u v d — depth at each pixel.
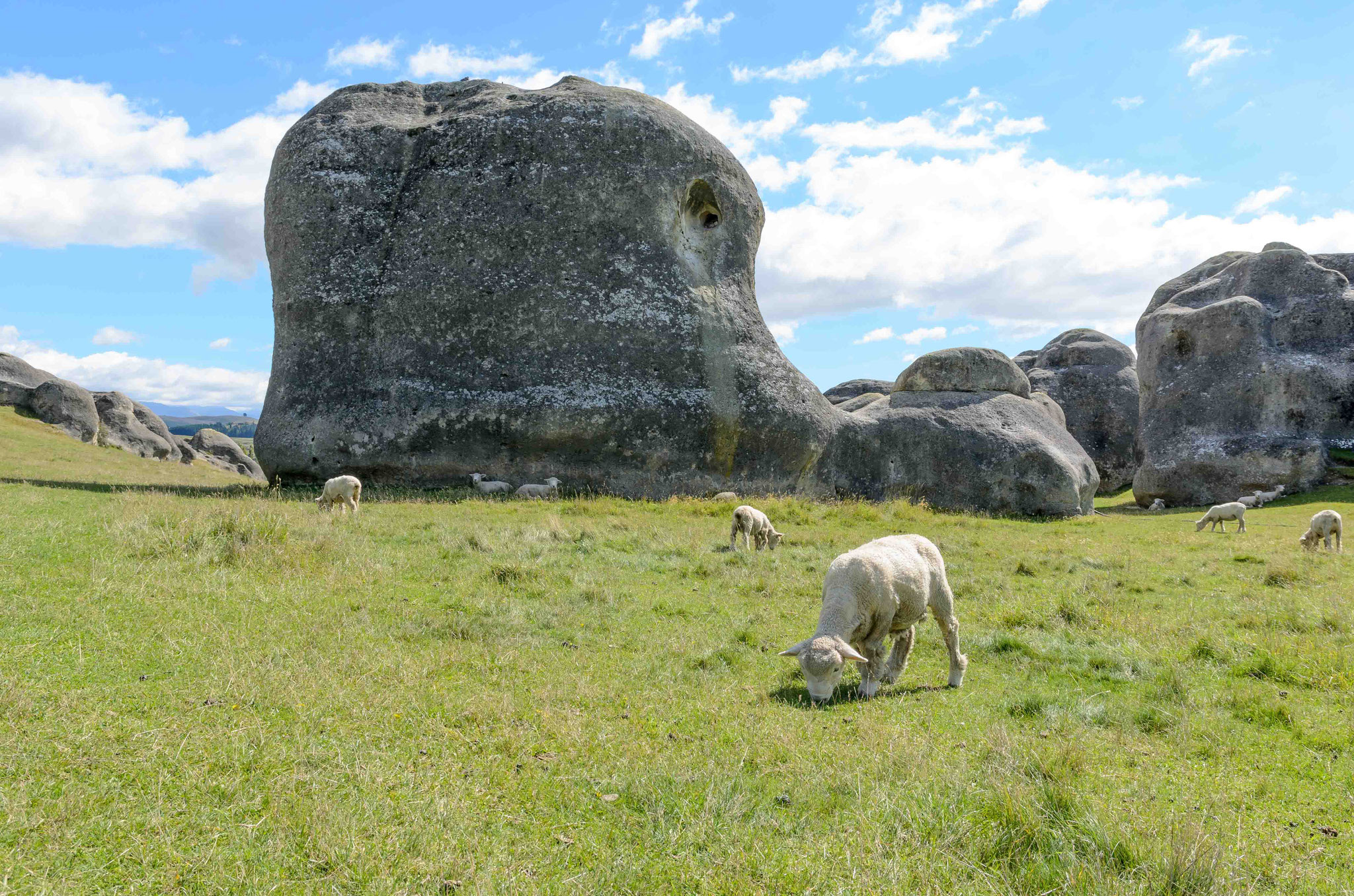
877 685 6.40
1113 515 31.11
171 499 14.01
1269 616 9.01
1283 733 5.49
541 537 12.84
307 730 4.60
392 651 6.29
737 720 5.41
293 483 22.34
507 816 3.83
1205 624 8.80
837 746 5.01
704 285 24.45
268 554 9.13
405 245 22.83
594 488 22.44
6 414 38.03
